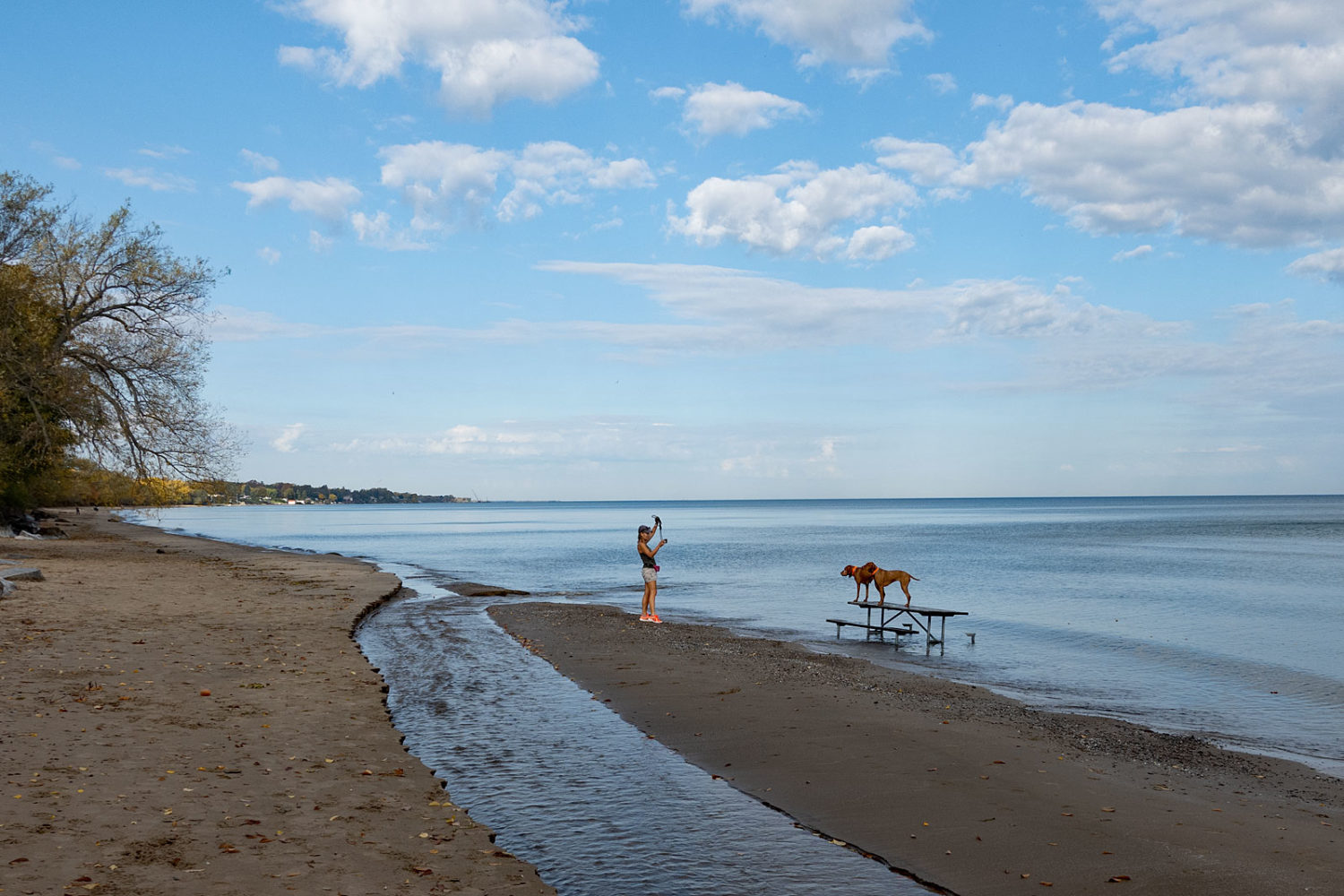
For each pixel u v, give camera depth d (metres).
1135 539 68.69
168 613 17.30
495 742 9.32
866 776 8.24
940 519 151.38
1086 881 5.85
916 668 15.54
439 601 24.30
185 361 34.75
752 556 49.84
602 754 8.91
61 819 5.90
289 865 5.40
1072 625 21.34
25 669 10.90
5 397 29.83
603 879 5.83
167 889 4.89
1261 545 59.81
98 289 33.88
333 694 10.60
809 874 5.95
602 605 25.03
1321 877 5.93
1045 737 9.98
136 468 33.91
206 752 7.84
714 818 7.06
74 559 30.97
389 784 7.31
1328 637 19.28
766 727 10.16
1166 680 14.47
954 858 6.24
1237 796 7.93
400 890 5.14
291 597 21.69
